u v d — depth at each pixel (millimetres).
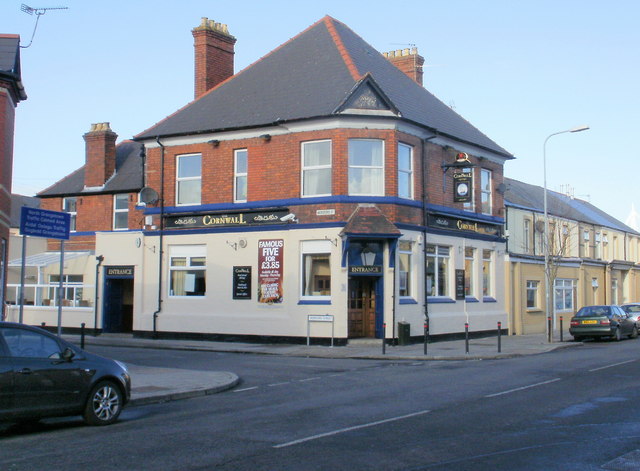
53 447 9180
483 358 21594
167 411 12242
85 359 10797
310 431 9953
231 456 8461
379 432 9812
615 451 8594
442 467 7848
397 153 25406
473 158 30172
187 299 27641
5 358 9750
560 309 38438
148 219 28750
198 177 27938
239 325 26281
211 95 29750
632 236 53812
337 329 24438
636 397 12883
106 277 30469
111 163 34281
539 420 10641
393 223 24812
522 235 36562
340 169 24703
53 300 32938
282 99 26875
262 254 26062
